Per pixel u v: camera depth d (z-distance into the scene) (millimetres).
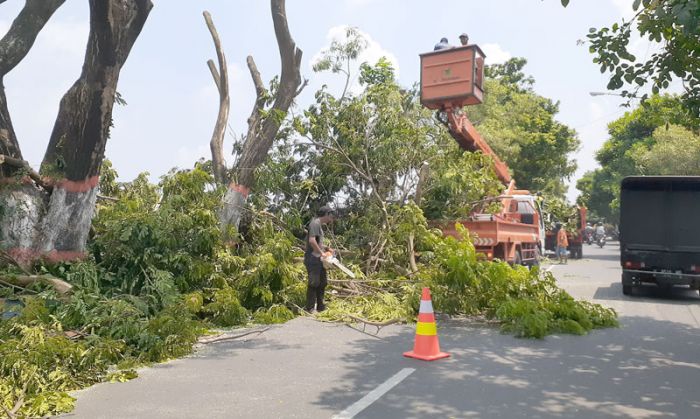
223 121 11977
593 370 6184
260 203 11617
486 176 14039
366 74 18516
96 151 8336
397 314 9055
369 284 10711
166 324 6832
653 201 13070
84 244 8516
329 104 13141
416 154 13234
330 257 9609
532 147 39875
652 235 13031
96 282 8031
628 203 13281
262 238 11180
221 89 12172
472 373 6016
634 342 7730
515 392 5324
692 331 8617
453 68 13391
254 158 11070
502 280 9078
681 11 5477
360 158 13000
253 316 9219
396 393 5266
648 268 13023
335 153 13047
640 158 39688
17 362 5180
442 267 9406
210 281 9109
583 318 8617
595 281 17000
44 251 8172
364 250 12281
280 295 9781
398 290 10375
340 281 10594
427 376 5879
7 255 7895
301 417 4586
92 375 5746
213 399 5070
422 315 6770
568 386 5543
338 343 7523
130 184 11086
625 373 6066
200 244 9250
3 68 8414
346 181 13289
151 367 6262
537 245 19750
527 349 7238
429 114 14328
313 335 8039
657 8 5895
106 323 6957
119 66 8305
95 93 8125
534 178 40938
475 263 9117
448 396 5180
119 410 4762
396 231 11680
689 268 12672
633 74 8695
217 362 6484
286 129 12430
